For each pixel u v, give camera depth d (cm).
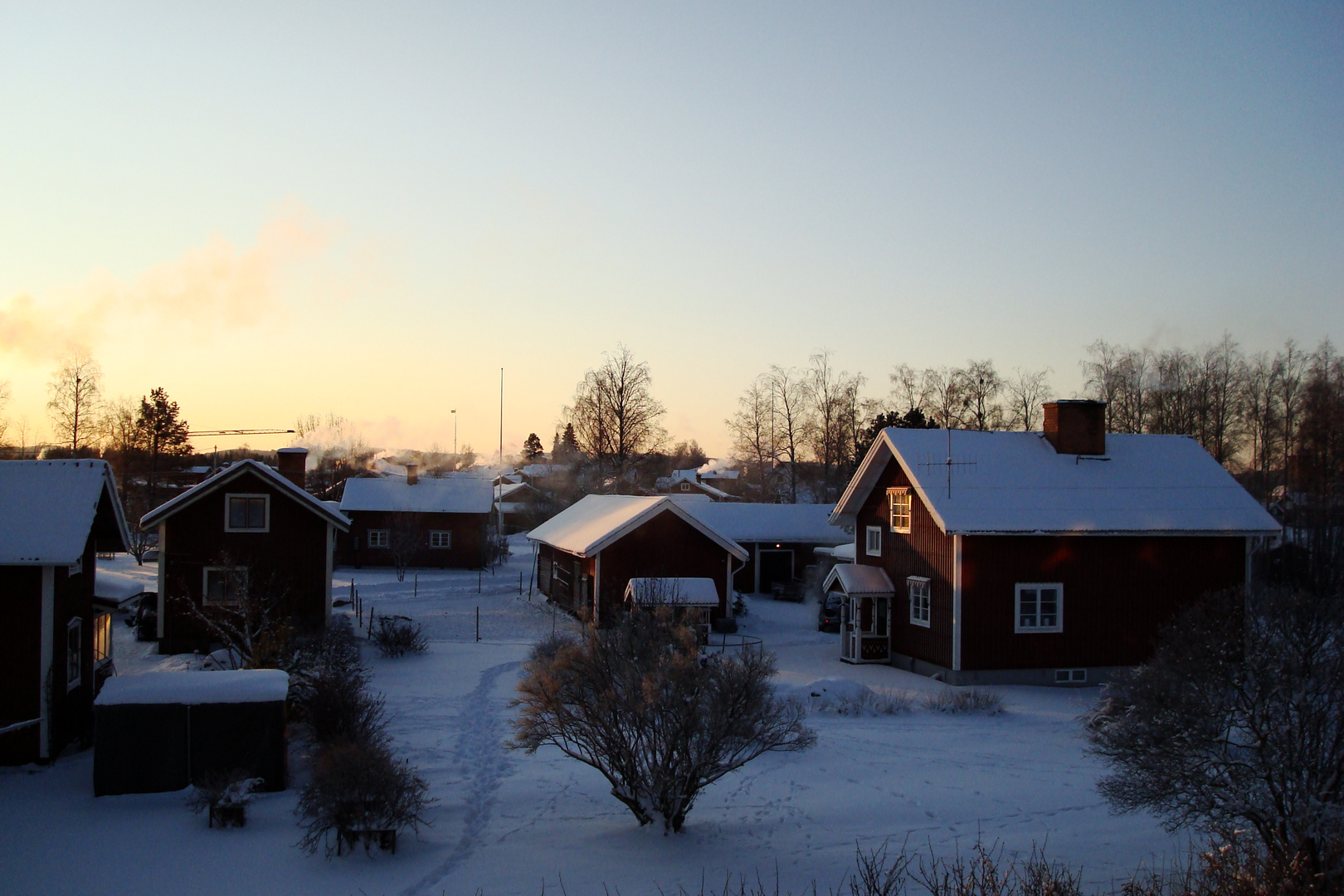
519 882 1102
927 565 2741
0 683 1614
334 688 1702
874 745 1842
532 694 1303
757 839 1277
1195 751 1071
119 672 2430
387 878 1112
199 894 1063
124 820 1321
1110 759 1349
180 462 7562
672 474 10600
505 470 12544
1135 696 1186
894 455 2958
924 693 2428
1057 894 928
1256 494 5803
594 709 1280
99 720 1438
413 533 5747
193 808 1357
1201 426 5788
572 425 6562
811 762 1705
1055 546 2628
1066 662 2612
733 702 1267
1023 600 2605
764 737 1337
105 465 1812
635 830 1306
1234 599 1268
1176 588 2697
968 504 2619
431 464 13850
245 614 2103
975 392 6775
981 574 2577
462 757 1703
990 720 2102
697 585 3120
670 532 3388
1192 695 1087
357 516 5831
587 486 7881
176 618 2777
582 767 1659
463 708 2091
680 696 1269
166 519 2792
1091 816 1393
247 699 1473
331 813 1202
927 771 1648
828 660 3006
